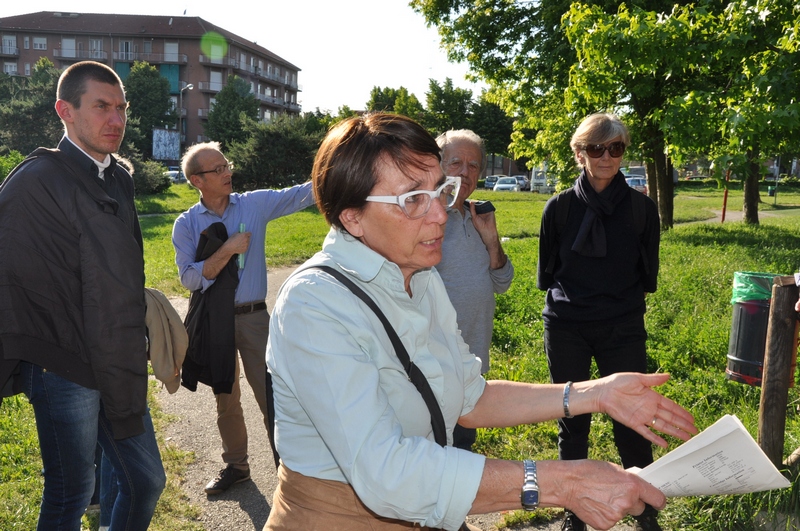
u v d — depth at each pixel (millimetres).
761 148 6578
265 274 4062
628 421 1715
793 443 3779
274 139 37062
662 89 12203
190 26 95375
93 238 2463
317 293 1438
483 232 3396
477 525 3512
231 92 75000
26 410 5117
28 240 2404
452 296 3289
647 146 15547
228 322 3795
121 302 2494
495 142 66938
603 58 7602
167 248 16047
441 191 1504
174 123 81312
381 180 1478
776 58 6574
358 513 1484
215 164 3861
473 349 3344
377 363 1455
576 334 3439
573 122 17453
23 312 2408
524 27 18781
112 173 2781
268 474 4293
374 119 1537
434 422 1562
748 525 3193
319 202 1565
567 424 3438
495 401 1835
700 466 1453
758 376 3936
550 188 53781
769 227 21203
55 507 2596
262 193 4094
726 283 9250
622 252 3334
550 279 3639
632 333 3375
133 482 2668
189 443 4762
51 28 92250
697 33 7047
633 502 1320
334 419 1348
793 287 3348
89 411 2557
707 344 6000
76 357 2492
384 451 1315
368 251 1520
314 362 1389
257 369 3979
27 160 2527
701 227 21125
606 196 3346
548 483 1336
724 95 6879
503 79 20047
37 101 41531
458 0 20109
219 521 3715
